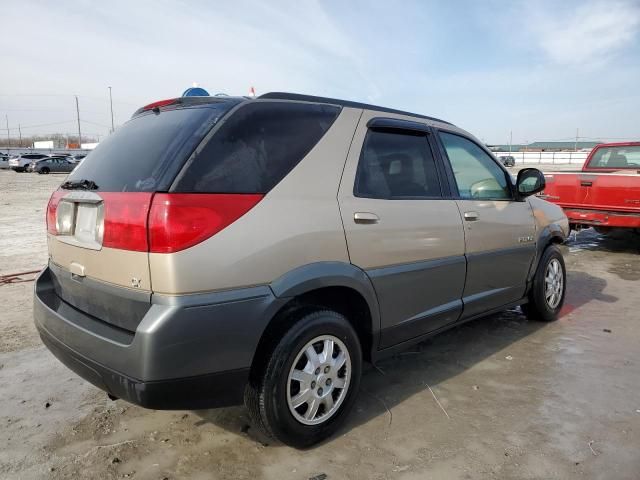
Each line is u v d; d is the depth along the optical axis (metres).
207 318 2.23
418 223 3.26
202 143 2.36
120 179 2.49
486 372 3.73
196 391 2.28
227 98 2.70
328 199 2.75
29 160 42.94
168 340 2.15
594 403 3.23
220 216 2.28
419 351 4.16
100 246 2.43
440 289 3.50
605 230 8.32
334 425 2.80
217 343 2.28
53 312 2.72
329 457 2.64
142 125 2.85
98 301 2.50
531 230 4.50
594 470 2.52
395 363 3.91
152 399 2.20
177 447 2.73
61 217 2.82
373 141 3.15
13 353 4.02
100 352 2.33
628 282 6.51
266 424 2.54
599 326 4.79
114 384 2.30
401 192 3.25
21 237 9.88
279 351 2.50
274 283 2.46
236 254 2.32
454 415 3.08
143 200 2.22
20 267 7.16
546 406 3.19
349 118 3.03
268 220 2.45
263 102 2.68
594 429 2.91
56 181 30.16
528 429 2.91
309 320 2.62
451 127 3.94
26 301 5.41
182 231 2.17
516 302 4.50
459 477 2.47
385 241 3.02
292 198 2.58
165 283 2.17
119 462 2.60
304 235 2.58
